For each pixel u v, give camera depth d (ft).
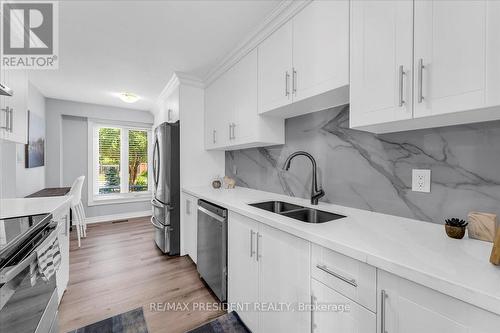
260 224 4.36
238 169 9.11
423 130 3.78
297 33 4.68
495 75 2.24
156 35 6.25
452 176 3.45
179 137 9.09
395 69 3.05
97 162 14.14
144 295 6.22
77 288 6.50
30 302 3.22
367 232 3.26
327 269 3.07
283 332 3.82
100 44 6.72
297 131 6.24
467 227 3.14
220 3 4.98
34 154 10.40
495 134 3.04
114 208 14.30
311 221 5.08
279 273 3.90
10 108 5.34
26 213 4.59
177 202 8.98
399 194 4.12
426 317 2.13
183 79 8.98
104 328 4.99
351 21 3.62
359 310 2.69
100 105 13.69
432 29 2.70
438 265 2.22
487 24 2.29
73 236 11.07
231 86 7.30
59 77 9.30
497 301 1.70
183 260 8.41
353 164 4.88
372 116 3.33
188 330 4.94
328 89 4.02
